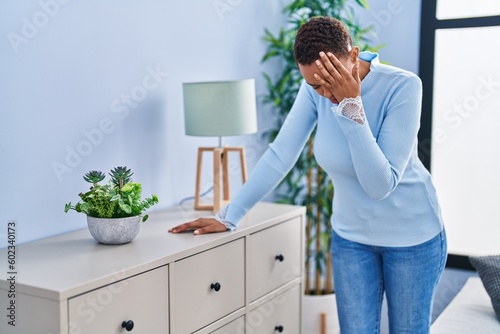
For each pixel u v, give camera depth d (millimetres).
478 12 2959
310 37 1627
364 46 2893
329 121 1853
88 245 1834
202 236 1951
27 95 1863
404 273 1832
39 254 1731
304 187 3174
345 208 1903
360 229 1875
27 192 1892
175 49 2439
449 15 3027
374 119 1773
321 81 1616
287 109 3098
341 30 1641
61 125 1982
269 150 2055
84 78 2049
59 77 1960
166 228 2066
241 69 2867
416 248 1816
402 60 3115
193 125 2264
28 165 1887
